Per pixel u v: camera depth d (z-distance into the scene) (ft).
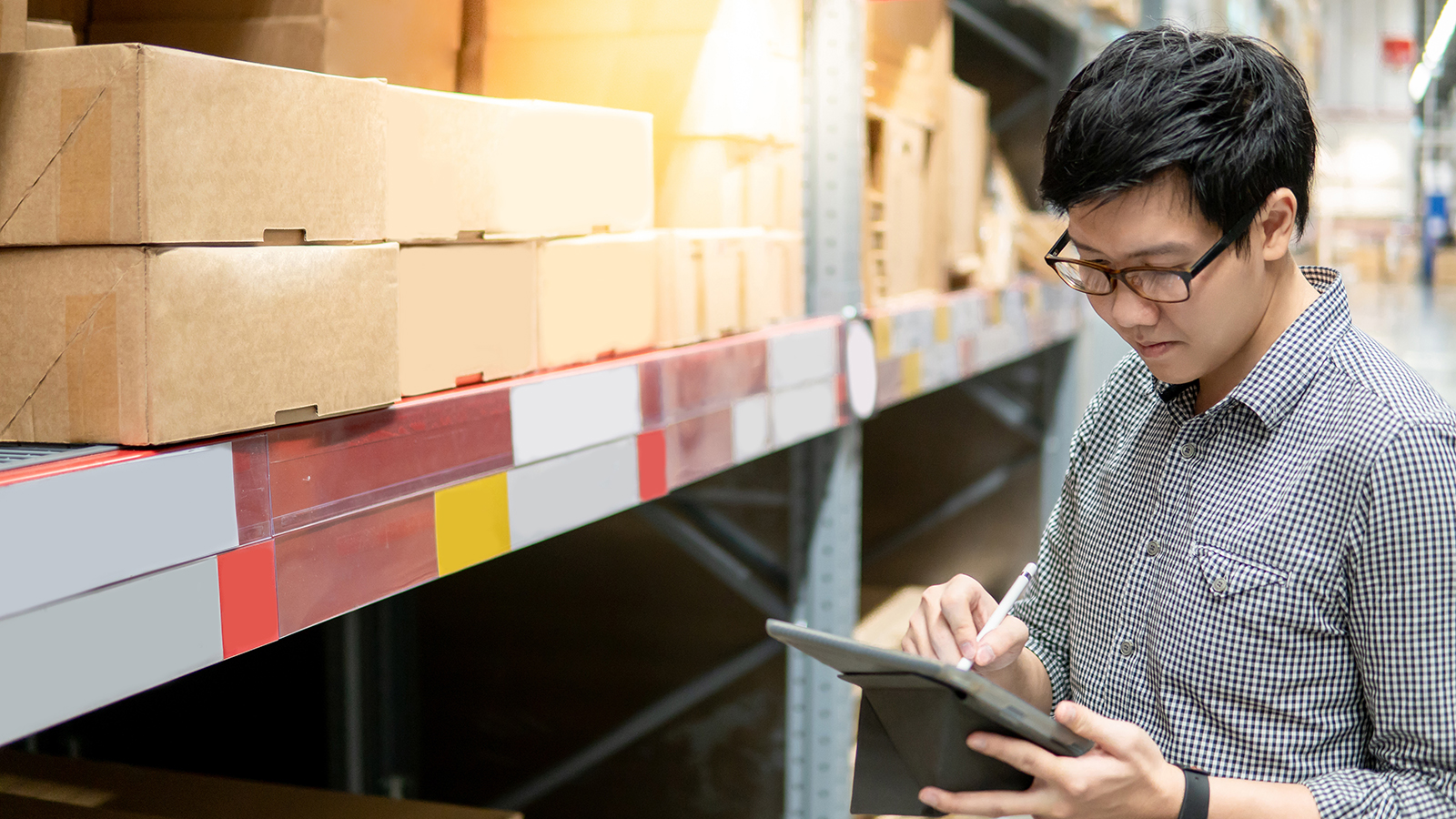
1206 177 2.85
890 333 6.93
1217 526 3.31
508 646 7.44
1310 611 3.17
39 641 2.22
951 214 8.96
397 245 3.20
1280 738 3.26
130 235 2.49
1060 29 11.73
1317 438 3.16
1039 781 2.93
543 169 4.06
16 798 4.47
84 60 2.51
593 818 7.29
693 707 6.97
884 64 7.32
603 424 4.16
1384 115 77.66
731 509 6.74
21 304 2.63
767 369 5.42
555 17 5.29
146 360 2.51
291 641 7.32
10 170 2.60
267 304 2.77
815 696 6.63
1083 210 3.01
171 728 7.55
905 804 3.30
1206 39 3.00
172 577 2.51
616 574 7.09
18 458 2.45
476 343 3.72
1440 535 2.95
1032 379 12.41
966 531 12.55
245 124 2.72
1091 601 3.75
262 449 2.77
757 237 5.61
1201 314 3.01
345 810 4.71
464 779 7.57
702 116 5.17
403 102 3.36
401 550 3.21
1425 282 65.51
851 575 6.61
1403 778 3.07
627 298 4.59
